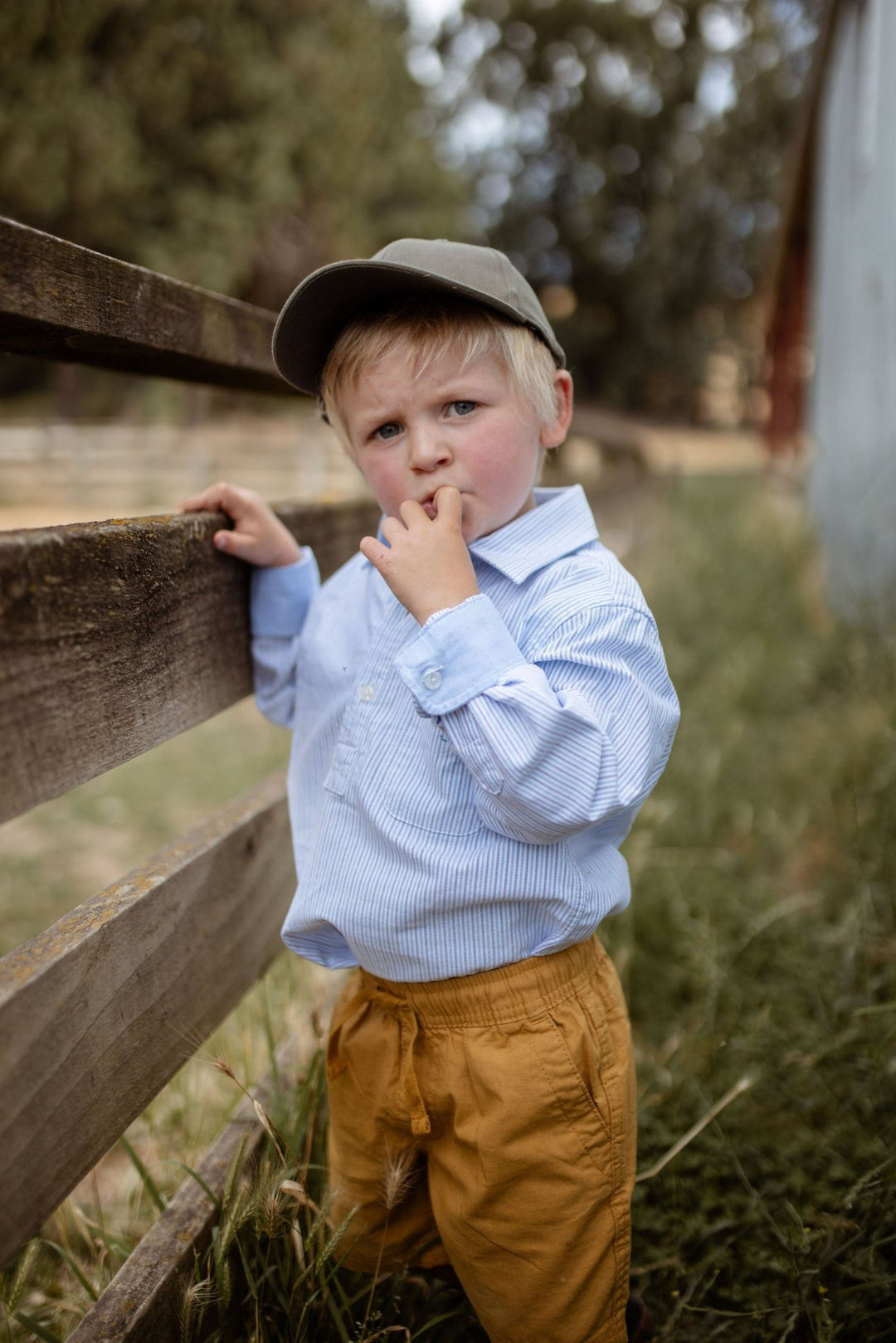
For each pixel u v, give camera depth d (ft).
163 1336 3.87
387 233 80.02
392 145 80.07
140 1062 3.95
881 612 14.25
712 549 25.53
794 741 12.22
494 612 3.81
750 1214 5.21
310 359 4.53
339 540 6.29
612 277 114.01
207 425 68.33
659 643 4.11
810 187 32.89
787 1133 5.90
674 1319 4.72
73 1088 3.47
